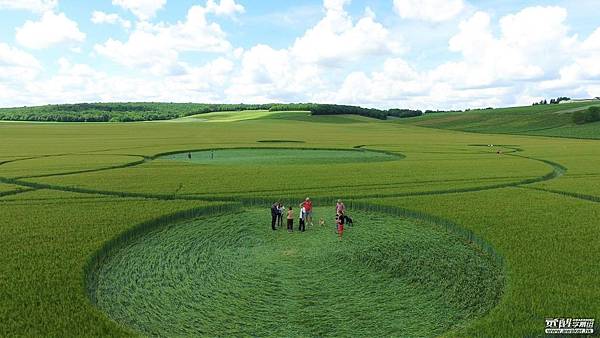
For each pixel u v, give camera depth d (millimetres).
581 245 26969
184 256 27922
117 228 30469
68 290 21328
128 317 20531
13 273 22875
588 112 155625
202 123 198625
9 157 69812
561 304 19656
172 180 49375
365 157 77062
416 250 28719
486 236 28938
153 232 32219
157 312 21109
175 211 35219
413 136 132625
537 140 116812
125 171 56156
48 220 32312
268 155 79625
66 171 55250
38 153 76250
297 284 24234
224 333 19516
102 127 167875
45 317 18859
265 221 35625
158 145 93000
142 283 24000
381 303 22125
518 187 46375
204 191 43469
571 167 61312
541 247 26688
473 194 42375
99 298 22078
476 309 21344
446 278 24594
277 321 20516
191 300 22359
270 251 29016
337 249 29234
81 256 25281
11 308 19469
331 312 21328
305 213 33688
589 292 20625
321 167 60625
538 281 21922
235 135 127312
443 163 65125
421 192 43875
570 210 35625
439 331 19578
